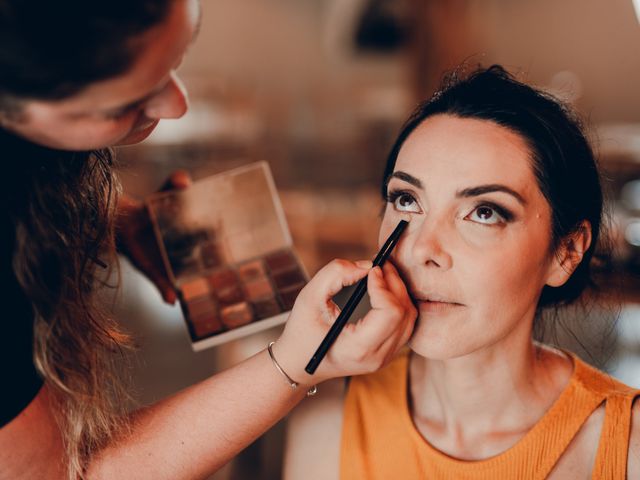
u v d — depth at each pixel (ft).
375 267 2.16
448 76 2.90
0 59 1.57
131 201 3.64
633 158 8.59
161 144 14.69
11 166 2.09
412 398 2.80
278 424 5.03
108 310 2.87
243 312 3.21
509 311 2.33
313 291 2.20
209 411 2.31
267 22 26.96
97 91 1.69
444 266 2.26
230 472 4.78
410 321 2.20
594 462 2.45
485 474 2.51
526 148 2.33
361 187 13.99
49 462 2.13
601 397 2.50
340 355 2.16
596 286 3.15
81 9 1.51
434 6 11.96
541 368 2.68
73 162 2.42
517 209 2.29
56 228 2.29
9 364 1.99
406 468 2.65
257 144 17.69
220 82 21.71
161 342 7.84
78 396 2.29
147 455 2.29
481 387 2.54
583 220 2.57
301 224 11.07
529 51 22.07
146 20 1.61
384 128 16.34
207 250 3.48
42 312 2.18
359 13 19.20
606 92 21.29
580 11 21.30
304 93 26.86
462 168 2.29
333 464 2.78
